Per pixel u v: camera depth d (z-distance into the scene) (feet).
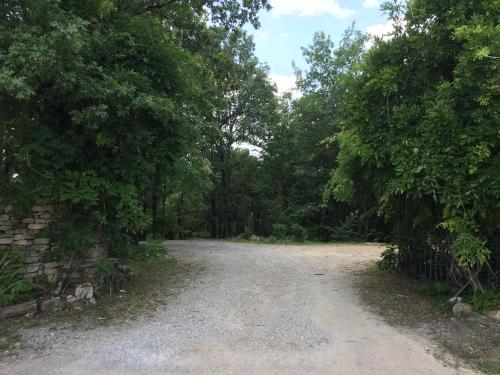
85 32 19.39
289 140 88.02
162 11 37.09
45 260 21.02
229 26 40.60
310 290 25.72
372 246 57.26
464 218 18.85
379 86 22.12
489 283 20.90
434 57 21.59
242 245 57.52
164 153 24.56
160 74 24.91
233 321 19.16
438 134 19.35
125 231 25.30
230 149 90.94
